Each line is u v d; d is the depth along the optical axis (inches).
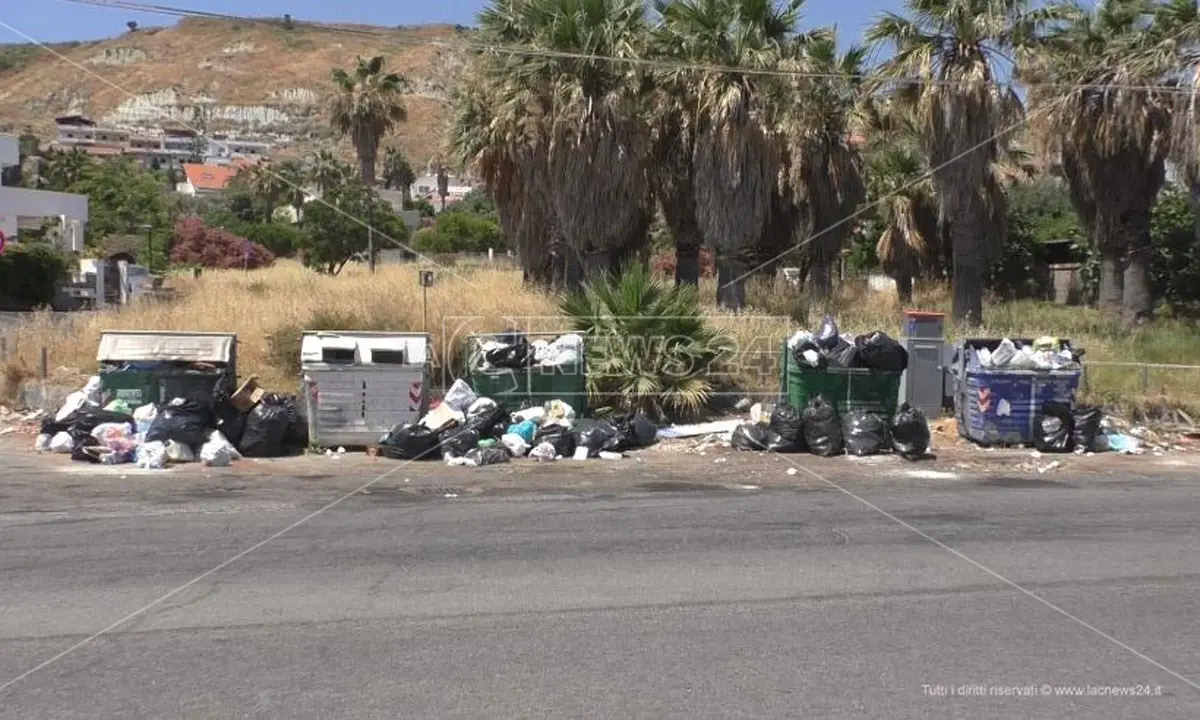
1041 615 226.8
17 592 239.3
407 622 219.8
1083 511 340.8
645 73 739.4
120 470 405.7
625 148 739.4
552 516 327.6
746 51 737.6
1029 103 911.0
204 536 295.4
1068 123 902.4
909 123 832.3
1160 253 1119.6
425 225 2849.4
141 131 4411.9
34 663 194.4
